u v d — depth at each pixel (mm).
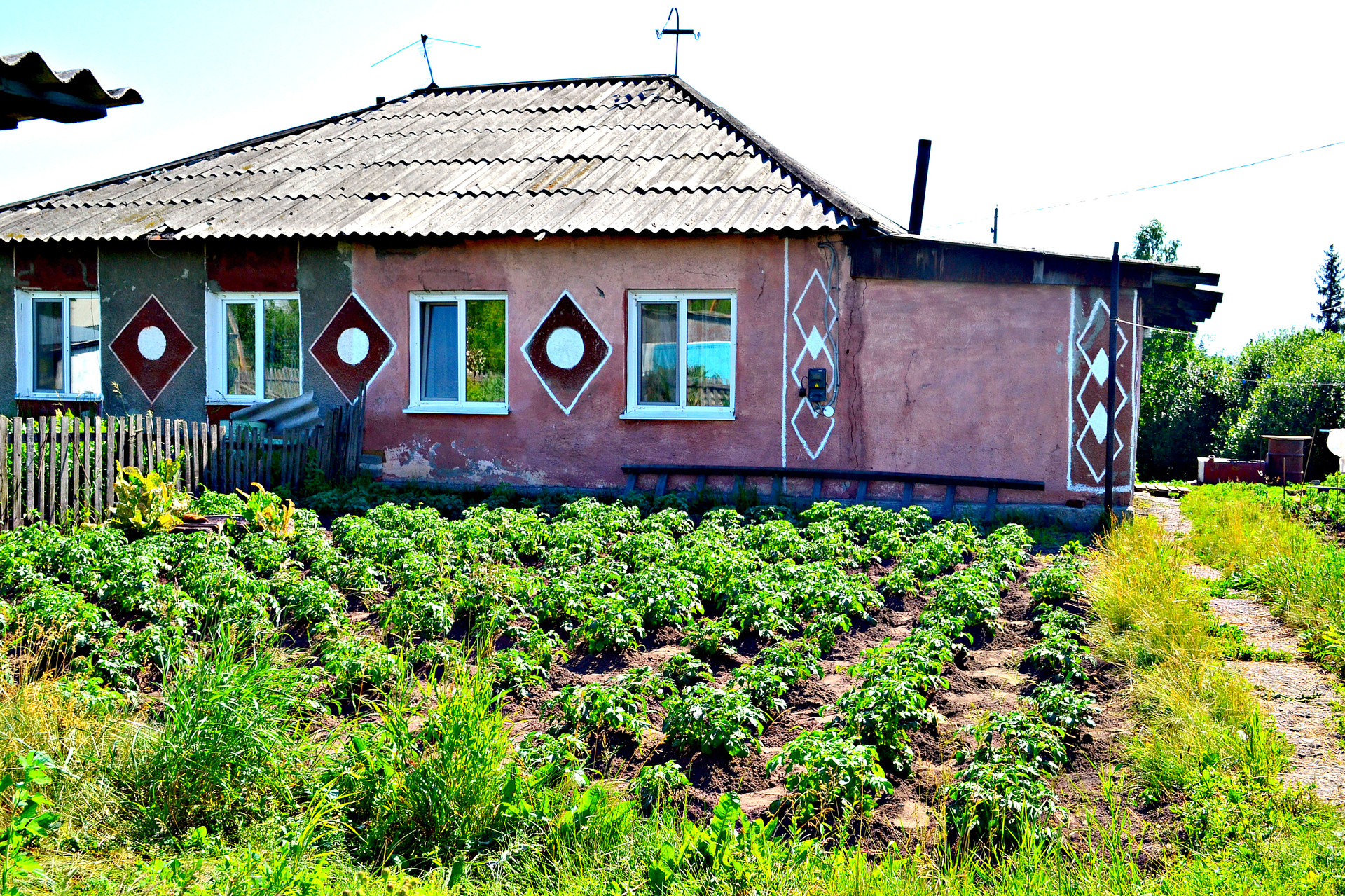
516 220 12742
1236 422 27922
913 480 11859
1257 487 17641
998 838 4496
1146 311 13438
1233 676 6039
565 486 12852
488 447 13078
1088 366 11648
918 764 5293
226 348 13984
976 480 11742
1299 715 5723
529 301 12844
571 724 5617
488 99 17797
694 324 12594
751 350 12266
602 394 12680
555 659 6875
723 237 12172
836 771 4824
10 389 14422
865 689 5707
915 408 11922
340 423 13281
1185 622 6961
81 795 4562
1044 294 11688
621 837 4496
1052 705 5641
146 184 15484
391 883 4168
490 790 4699
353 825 4680
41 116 4340
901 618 7891
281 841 4410
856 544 10078
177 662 5848
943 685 6258
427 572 8109
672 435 12539
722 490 12430
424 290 13133
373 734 5195
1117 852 4191
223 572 7484
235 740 4730
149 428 10492
